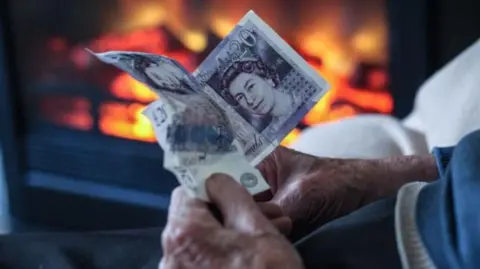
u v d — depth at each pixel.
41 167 2.28
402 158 0.92
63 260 0.88
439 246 0.64
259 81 0.83
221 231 0.66
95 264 0.88
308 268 0.69
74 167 2.23
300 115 0.83
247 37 0.83
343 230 0.70
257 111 0.83
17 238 0.92
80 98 2.21
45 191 2.28
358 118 1.31
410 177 0.90
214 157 0.70
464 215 0.62
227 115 0.76
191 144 0.68
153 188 2.12
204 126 0.69
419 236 0.66
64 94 2.22
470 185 0.63
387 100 1.89
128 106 2.14
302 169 0.90
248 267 0.65
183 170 0.68
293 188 0.88
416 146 1.18
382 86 1.89
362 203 0.89
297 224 0.88
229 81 0.83
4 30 2.22
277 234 0.67
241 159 0.72
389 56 1.83
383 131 1.23
